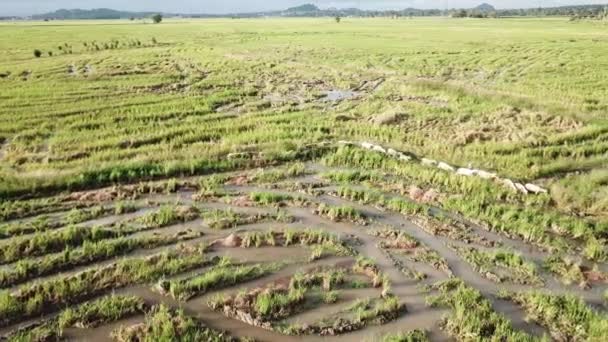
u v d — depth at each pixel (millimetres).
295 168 18844
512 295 11039
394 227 14484
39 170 17781
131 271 11445
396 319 10188
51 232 13078
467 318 10016
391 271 12039
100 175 17297
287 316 10234
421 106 29172
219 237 13633
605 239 13688
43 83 37219
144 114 27188
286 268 12133
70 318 9797
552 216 14844
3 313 9898
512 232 14109
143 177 17719
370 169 19047
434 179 17688
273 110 28953
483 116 26688
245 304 10469
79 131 23734
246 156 19938
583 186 16922
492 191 16609
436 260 12500
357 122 25906
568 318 10219
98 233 13227
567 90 34344
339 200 16359
